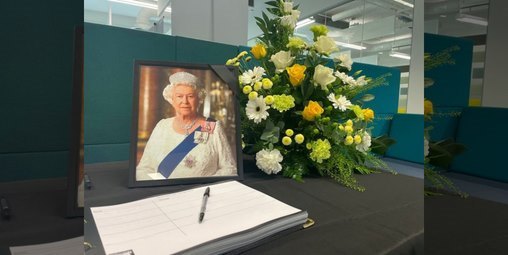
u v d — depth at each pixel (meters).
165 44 0.99
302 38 0.75
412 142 0.95
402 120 1.18
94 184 0.54
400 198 0.54
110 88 0.87
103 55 0.86
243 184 0.56
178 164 0.57
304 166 0.69
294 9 0.75
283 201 0.52
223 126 0.62
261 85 0.67
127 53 0.90
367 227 0.42
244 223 0.38
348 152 0.71
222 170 0.59
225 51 1.12
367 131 0.74
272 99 0.66
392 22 3.12
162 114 0.58
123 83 0.89
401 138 1.02
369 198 0.54
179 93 0.59
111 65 0.87
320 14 3.37
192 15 1.73
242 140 0.68
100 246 0.31
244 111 0.69
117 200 0.47
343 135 0.67
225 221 0.38
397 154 0.94
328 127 0.67
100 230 0.35
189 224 0.37
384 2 3.16
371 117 0.73
